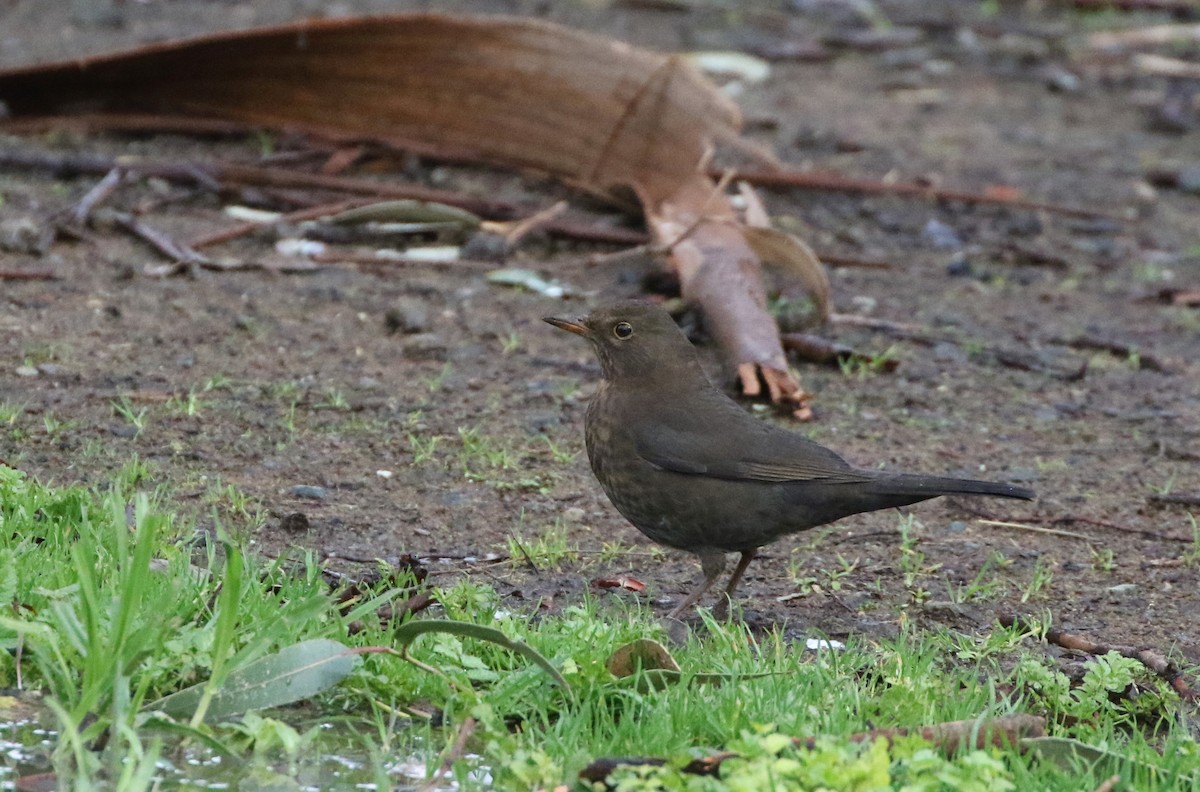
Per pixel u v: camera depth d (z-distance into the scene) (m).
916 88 23.38
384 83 16.84
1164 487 11.49
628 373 9.58
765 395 12.72
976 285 16.11
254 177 16.16
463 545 9.82
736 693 7.53
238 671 7.35
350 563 9.29
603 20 24.33
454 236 15.58
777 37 24.89
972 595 9.60
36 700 7.49
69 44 20.28
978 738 7.23
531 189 16.80
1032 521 10.83
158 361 12.31
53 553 8.39
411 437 11.34
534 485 10.80
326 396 11.96
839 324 14.58
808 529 9.77
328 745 7.36
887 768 6.45
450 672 7.68
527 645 7.48
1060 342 14.63
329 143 17.16
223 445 10.91
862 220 17.64
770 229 14.07
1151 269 16.95
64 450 10.49
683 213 15.27
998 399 13.21
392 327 13.52
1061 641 8.85
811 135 20.00
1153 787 6.94
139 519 7.21
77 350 12.32
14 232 14.31
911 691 7.70
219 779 7.02
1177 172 19.98
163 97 17.52
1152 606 9.56
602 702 7.55
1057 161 20.41
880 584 9.74
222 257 14.70
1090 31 27.22
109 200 15.59
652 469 9.25
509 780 6.88
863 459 11.64
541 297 14.53
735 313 13.06
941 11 27.81
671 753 7.10
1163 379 13.97
